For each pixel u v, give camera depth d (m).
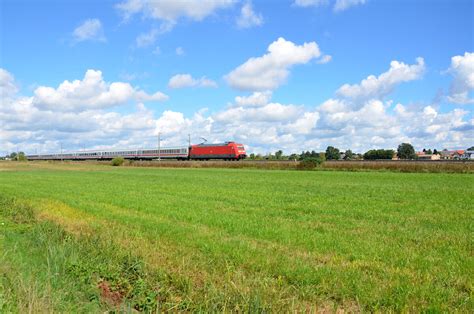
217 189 31.62
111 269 9.57
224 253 10.71
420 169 56.34
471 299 7.38
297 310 7.14
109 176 53.16
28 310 6.32
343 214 18.28
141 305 7.57
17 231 14.86
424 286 8.02
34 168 86.44
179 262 9.95
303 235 13.20
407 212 18.77
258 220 16.41
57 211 19.69
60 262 9.79
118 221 16.56
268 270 9.26
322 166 67.12
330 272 8.98
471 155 105.69
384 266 9.59
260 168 75.06
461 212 18.72
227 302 7.45
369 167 61.88
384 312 7.10
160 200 24.02
